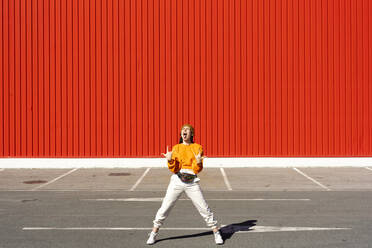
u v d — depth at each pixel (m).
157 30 19.16
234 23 19.16
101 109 19.20
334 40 19.16
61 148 19.17
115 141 19.19
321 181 14.97
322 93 19.20
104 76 19.17
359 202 11.14
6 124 19.14
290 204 10.88
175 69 19.16
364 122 19.20
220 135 19.16
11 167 19.00
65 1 19.12
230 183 14.55
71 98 19.19
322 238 7.61
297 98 19.19
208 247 7.08
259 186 13.92
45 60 19.17
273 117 19.19
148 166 19.03
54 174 17.06
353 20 19.16
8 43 19.12
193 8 19.12
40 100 19.19
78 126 19.20
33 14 19.12
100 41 19.16
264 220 9.09
